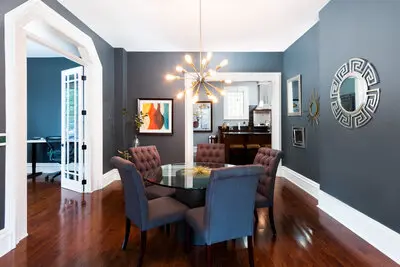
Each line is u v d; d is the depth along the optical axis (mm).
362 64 2740
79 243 2645
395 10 2316
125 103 5578
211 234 2025
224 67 5684
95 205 3832
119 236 2811
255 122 9867
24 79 2709
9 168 2480
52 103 6441
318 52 4047
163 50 5582
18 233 2650
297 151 4969
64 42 4535
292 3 3430
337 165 3262
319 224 3123
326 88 3490
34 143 5812
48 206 3779
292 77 5164
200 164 3701
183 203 2701
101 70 4691
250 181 2070
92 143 4586
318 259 2338
